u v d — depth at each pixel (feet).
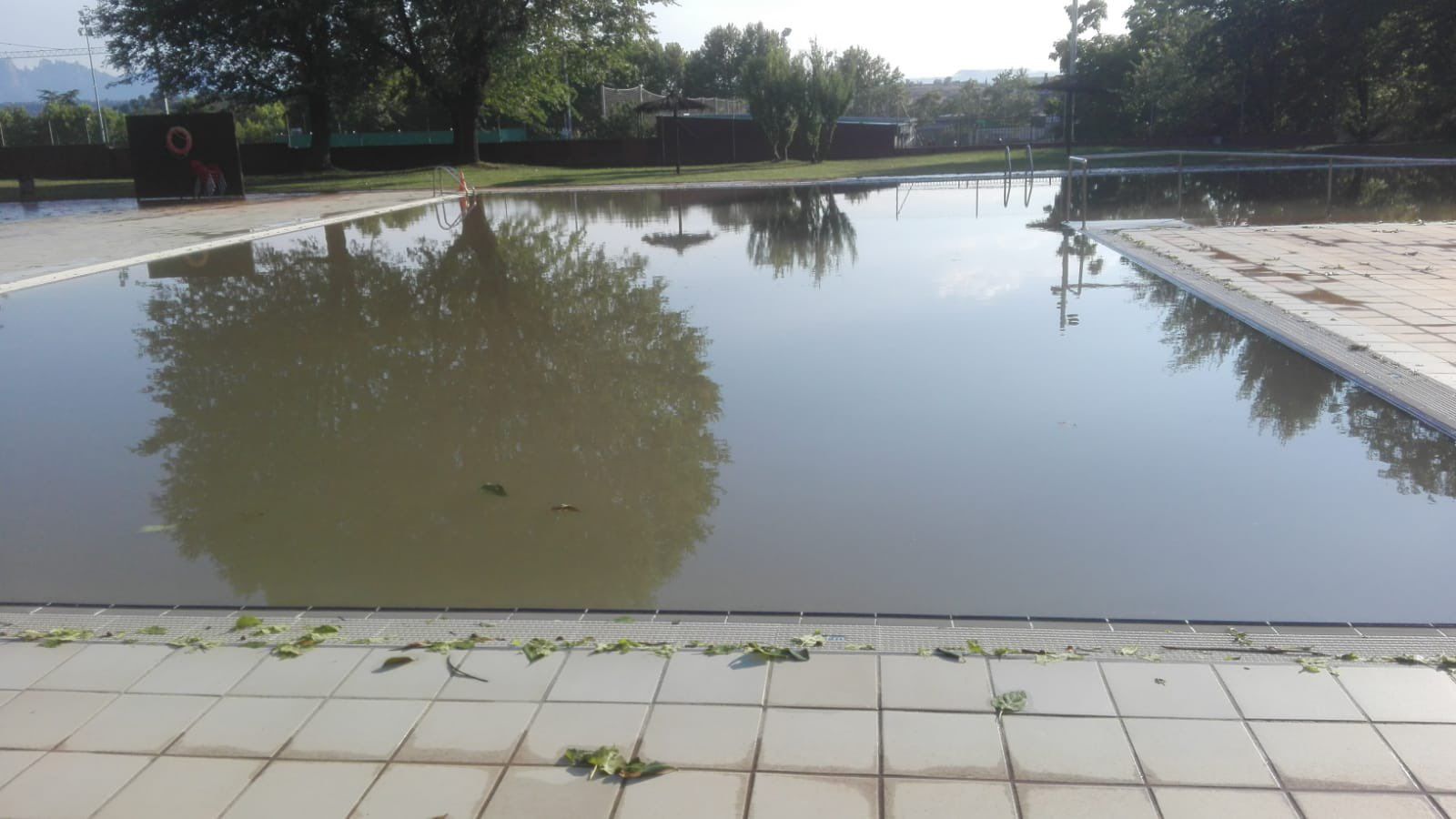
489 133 110.22
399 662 7.76
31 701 7.34
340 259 33.45
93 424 15.44
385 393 16.71
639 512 11.36
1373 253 27.40
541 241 37.22
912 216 43.39
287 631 8.40
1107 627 8.18
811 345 19.20
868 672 7.45
